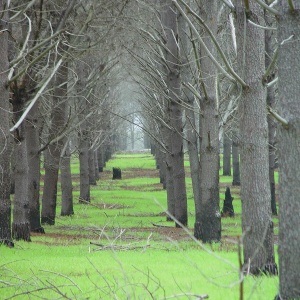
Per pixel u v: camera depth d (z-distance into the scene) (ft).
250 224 55.57
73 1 93.71
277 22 39.24
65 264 62.34
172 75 117.70
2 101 77.77
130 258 67.10
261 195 55.62
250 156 55.88
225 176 283.79
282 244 37.91
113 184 259.60
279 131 38.60
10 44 96.12
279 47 38.68
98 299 44.55
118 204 180.24
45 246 83.82
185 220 126.72
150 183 262.26
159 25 122.31
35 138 114.93
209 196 92.12
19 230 92.63
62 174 156.56
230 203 152.97
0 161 79.71
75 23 103.86
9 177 81.00
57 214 161.17
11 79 77.82
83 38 110.22
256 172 55.67
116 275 54.34
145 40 113.39
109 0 104.68
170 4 108.99
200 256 68.49
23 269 59.06
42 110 140.56
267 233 55.57
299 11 37.78
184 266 59.77
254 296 42.52
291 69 38.01
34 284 48.39
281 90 38.52
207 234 91.97
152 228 120.16
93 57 124.47
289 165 37.68
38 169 115.65
